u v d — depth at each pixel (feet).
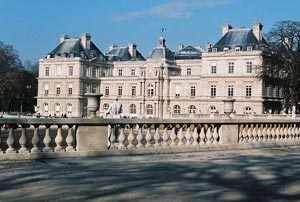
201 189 31.27
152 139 53.57
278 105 334.44
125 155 49.83
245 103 318.45
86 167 41.09
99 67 415.85
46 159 44.47
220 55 333.21
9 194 28.12
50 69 409.28
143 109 374.43
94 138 48.06
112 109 68.44
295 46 243.60
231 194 29.91
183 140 58.39
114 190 30.01
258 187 32.60
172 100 363.97
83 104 398.21
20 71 358.64
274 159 50.60
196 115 251.80
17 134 76.43
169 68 372.17
